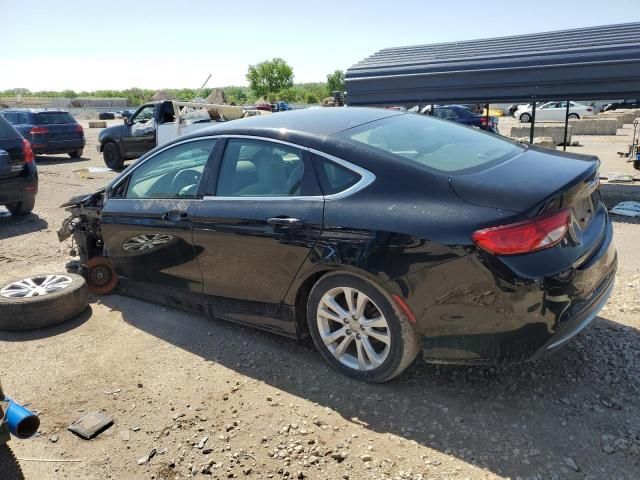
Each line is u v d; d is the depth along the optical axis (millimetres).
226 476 2590
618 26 8953
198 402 3188
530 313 2652
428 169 3008
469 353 2836
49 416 3127
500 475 2477
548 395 3043
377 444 2736
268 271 3486
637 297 4250
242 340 3928
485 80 8469
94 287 4953
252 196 3582
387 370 3109
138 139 13742
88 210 4875
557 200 2711
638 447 2598
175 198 4078
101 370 3611
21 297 4266
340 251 3064
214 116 13500
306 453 2707
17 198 7727
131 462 2725
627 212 7316
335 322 3375
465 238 2691
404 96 9109
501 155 3387
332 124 3600
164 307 4617
